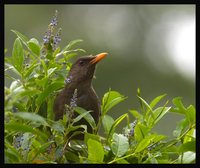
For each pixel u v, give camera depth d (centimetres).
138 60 2412
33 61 1089
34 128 982
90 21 2538
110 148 973
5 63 1038
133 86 2327
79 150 1030
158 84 2347
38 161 921
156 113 1031
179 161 938
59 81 1027
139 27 2559
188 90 2344
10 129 920
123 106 2220
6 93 901
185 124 1000
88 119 1028
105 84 2308
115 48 2416
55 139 1023
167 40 2523
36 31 2452
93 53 2388
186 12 2562
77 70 1249
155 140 965
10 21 2428
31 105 1036
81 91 1230
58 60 1134
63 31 2494
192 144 929
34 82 1037
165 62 2425
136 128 977
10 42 2402
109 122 1076
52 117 1141
